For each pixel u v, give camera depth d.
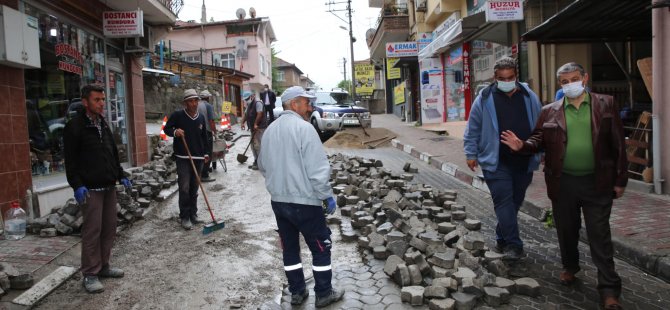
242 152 14.52
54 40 7.79
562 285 4.13
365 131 16.22
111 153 4.70
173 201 8.21
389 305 3.86
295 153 3.77
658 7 6.02
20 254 5.18
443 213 6.18
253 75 36.56
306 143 3.74
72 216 6.11
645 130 6.89
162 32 11.83
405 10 24.34
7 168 6.22
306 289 4.11
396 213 5.56
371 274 4.52
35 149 7.18
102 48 9.62
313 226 3.83
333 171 9.26
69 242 5.64
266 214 7.27
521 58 11.27
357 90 43.34
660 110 6.34
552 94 10.58
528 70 10.98
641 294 3.95
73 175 4.30
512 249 4.57
